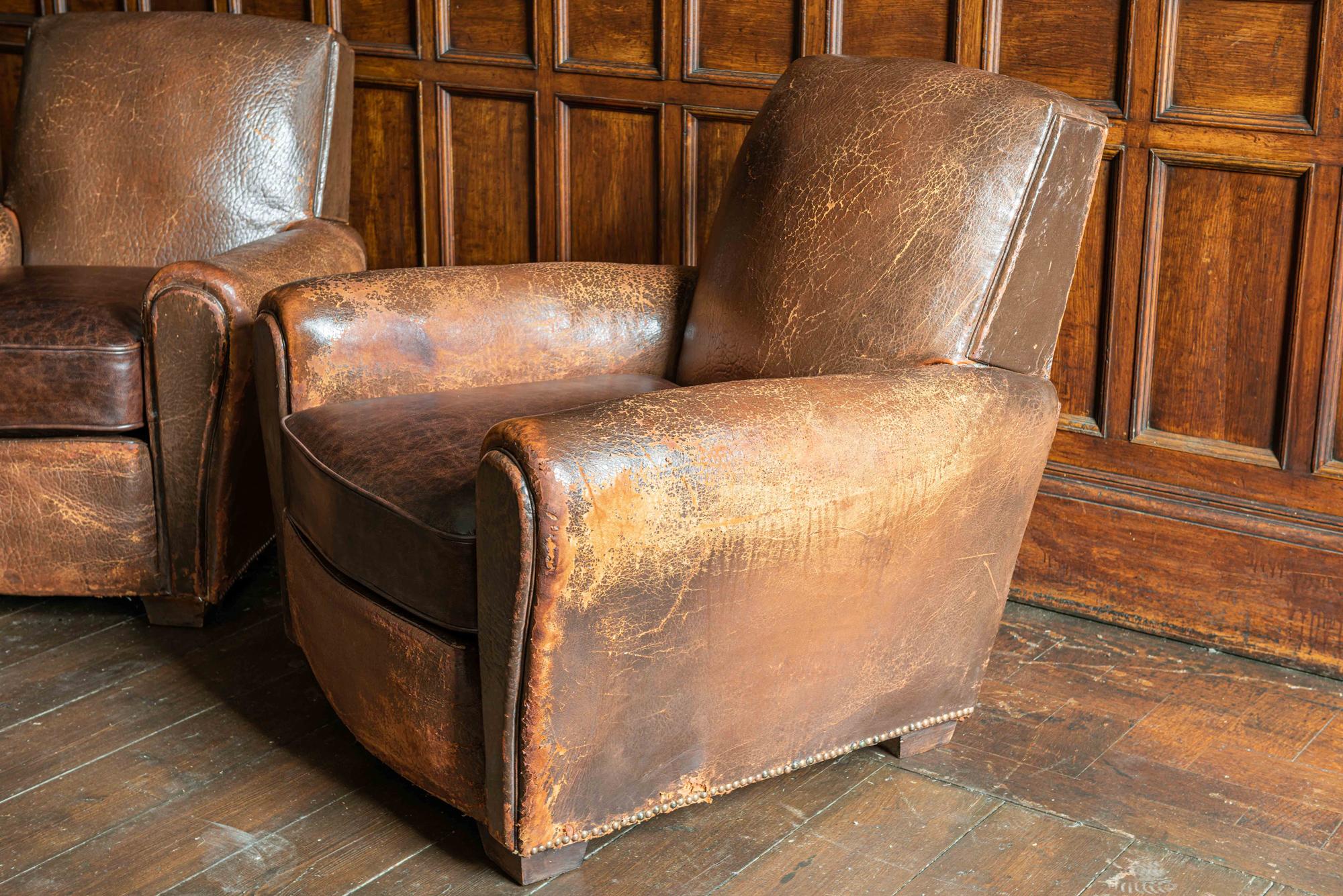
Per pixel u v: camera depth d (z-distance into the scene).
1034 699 2.10
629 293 2.15
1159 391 2.28
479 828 1.68
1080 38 2.22
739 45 2.54
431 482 1.63
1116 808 1.81
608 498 1.43
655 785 1.64
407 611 1.65
